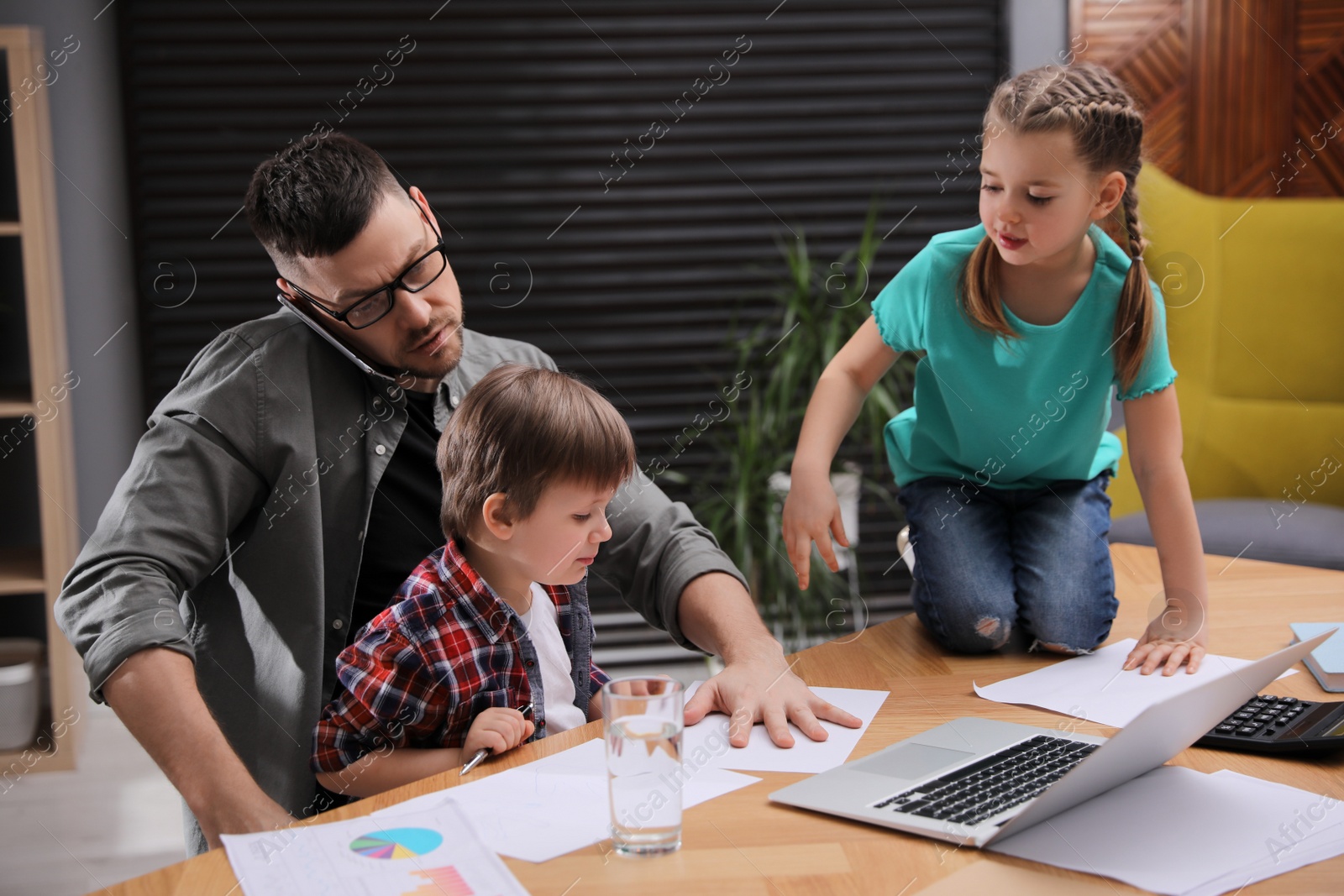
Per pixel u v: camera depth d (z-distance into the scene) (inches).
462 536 40.4
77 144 103.8
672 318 116.3
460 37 112.0
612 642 116.0
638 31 114.5
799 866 25.2
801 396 112.3
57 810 84.8
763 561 107.2
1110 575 49.7
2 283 100.2
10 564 96.3
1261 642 43.7
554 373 41.0
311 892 24.2
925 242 117.4
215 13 108.2
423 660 37.8
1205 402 95.0
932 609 47.6
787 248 114.0
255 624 46.2
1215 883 23.8
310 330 48.5
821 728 34.4
